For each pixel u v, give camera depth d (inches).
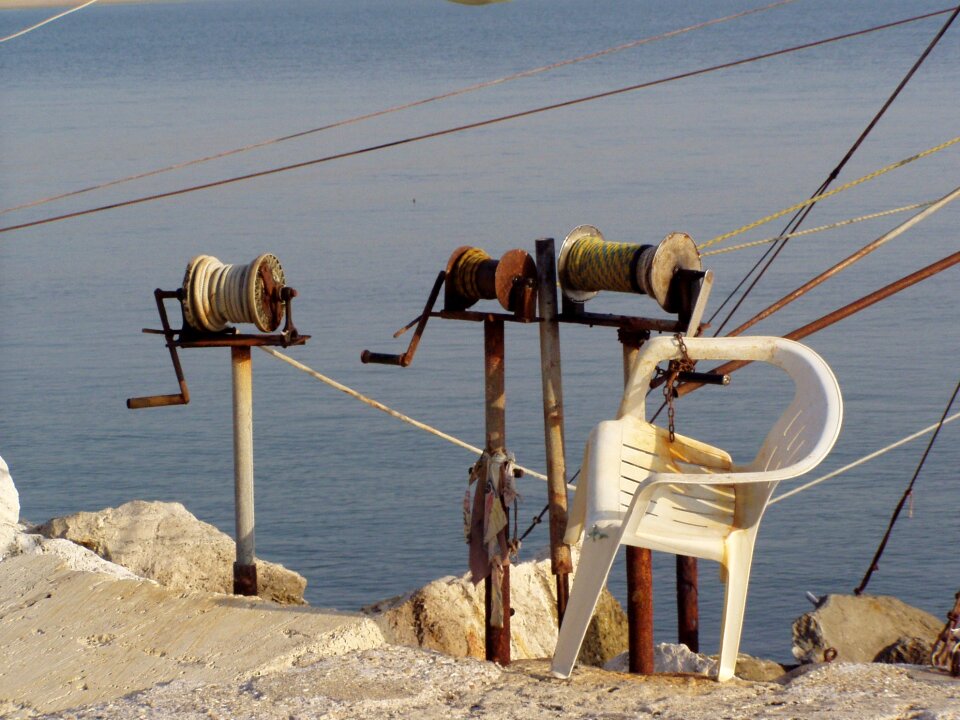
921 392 1487.5
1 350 1801.2
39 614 315.6
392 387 1569.9
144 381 1631.4
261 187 3526.1
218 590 407.8
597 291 341.7
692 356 301.0
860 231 2524.6
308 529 1090.7
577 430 1375.5
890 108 4781.0
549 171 3543.3
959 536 1048.2
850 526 1076.5
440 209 2979.8
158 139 4512.8
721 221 2677.2
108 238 2792.8
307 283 2213.3
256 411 1480.1
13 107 5969.5
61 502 1189.7
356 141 4468.5
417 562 1013.2
